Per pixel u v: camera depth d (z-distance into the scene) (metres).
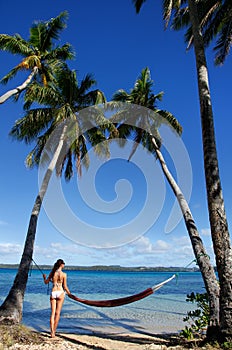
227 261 6.94
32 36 14.73
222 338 6.53
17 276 9.39
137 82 17.56
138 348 7.36
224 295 6.72
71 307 16.88
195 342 7.52
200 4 13.24
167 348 7.20
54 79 15.48
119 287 32.84
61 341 7.66
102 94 16.05
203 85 8.70
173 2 12.17
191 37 13.61
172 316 14.01
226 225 7.32
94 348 7.29
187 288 33.94
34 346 6.76
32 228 10.45
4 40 13.39
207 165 7.87
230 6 12.91
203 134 8.23
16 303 8.77
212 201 7.52
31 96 13.07
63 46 15.01
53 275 8.65
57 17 14.78
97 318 13.25
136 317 13.65
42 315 13.30
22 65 12.63
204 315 8.90
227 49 13.60
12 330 7.57
